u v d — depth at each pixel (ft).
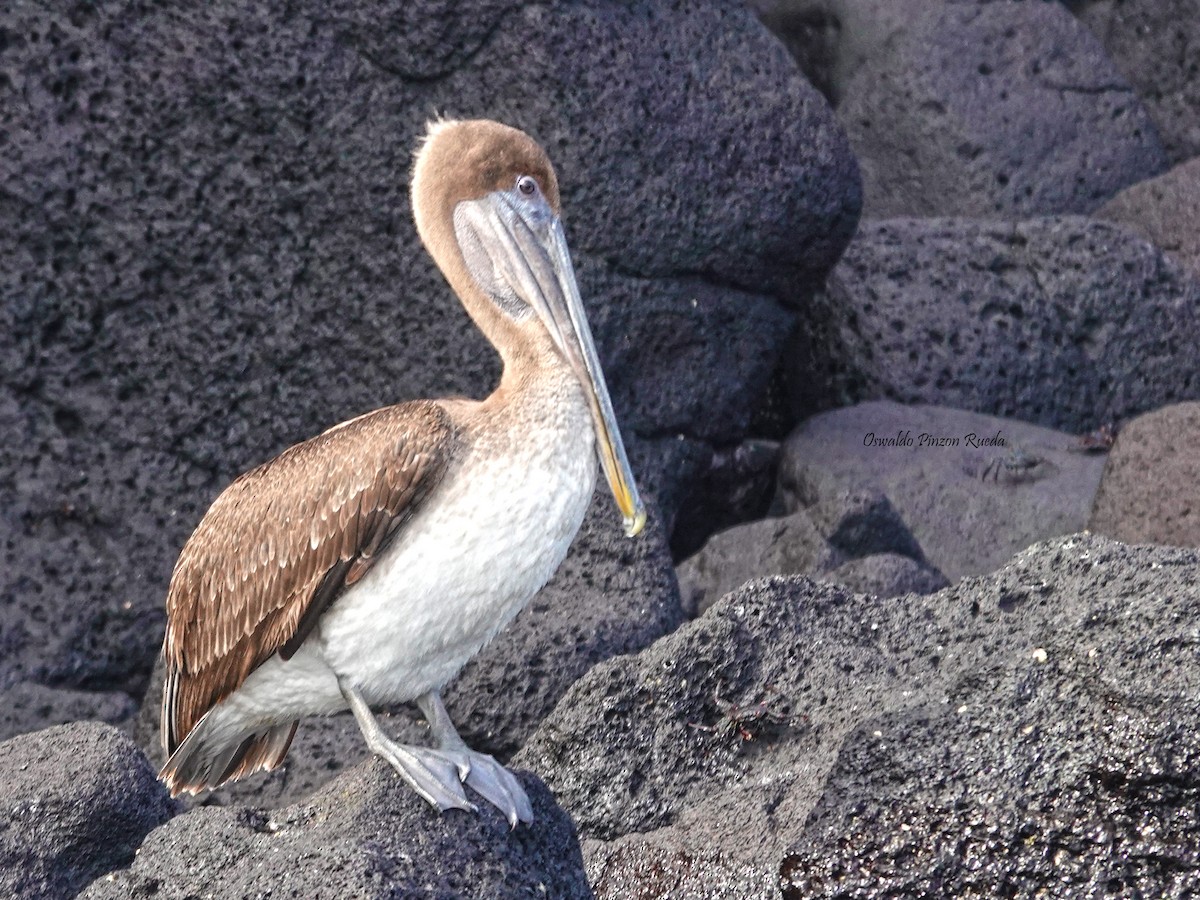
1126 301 65.46
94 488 49.16
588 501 29.66
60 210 48.11
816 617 34.63
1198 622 27.63
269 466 30.96
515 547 28.66
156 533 49.49
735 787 33.27
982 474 56.80
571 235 52.80
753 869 30.78
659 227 53.78
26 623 47.85
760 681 34.14
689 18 54.85
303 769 40.88
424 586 28.66
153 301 49.34
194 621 31.04
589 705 34.88
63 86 47.93
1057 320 64.95
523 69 51.21
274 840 26.43
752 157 55.16
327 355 50.78
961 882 27.50
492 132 32.22
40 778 32.68
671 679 34.55
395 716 41.65
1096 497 53.01
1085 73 81.76
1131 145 81.05
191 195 48.96
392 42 49.78
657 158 53.31
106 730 33.96
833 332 64.39
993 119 79.77
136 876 26.58
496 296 31.91
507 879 26.55
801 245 57.06
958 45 81.00
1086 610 28.94
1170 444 51.37
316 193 49.83
